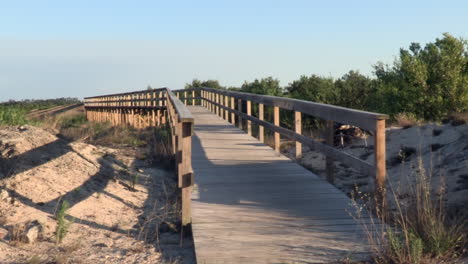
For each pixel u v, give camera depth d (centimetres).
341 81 2450
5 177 851
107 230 713
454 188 852
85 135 1845
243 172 949
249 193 789
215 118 2102
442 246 516
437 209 655
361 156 1357
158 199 943
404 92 1928
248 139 1423
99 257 586
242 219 652
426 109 1905
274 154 1155
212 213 680
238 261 511
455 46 1942
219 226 625
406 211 620
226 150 1213
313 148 902
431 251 518
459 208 698
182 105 905
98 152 1227
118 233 704
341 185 1051
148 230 722
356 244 555
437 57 1947
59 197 823
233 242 567
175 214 793
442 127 1293
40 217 716
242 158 1101
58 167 984
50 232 667
